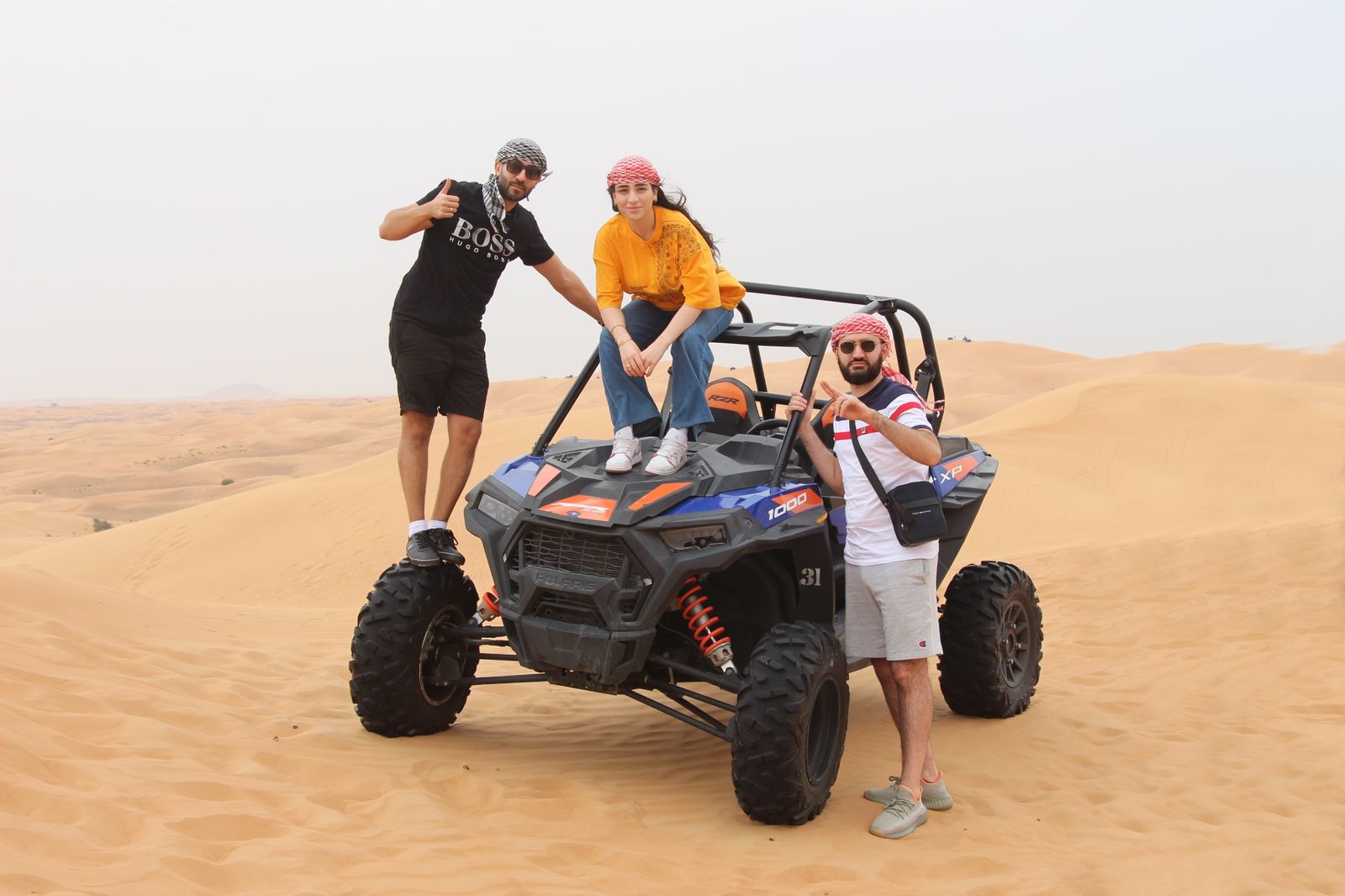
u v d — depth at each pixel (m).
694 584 5.03
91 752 4.66
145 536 29.59
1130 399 35.75
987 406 89.12
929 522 4.73
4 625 6.76
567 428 31.59
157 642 7.80
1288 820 5.20
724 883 4.07
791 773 4.56
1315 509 21.95
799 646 4.66
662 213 5.27
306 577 23.03
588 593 4.75
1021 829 4.93
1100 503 24.95
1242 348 111.38
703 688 7.57
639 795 5.06
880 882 4.18
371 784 4.80
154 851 3.64
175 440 151.25
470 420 5.84
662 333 5.57
